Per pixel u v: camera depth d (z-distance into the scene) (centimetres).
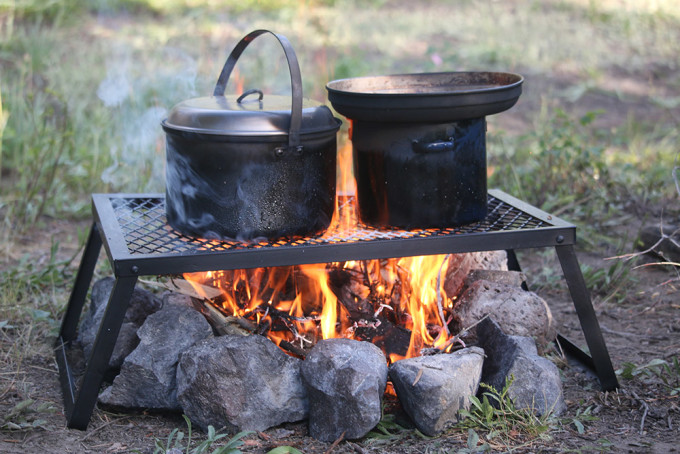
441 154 216
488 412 210
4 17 767
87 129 490
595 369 247
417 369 210
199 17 841
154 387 220
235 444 197
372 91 252
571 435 212
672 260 345
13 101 488
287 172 209
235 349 211
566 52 775
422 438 209
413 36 827
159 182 445
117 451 204
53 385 244
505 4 995
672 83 686
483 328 239
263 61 650
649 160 481
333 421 207
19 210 395
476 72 252
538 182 429
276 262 207
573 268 230
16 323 288
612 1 984
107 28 775
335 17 891
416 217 220
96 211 250
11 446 204
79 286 272
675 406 227
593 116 436
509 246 221
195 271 204
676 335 283
